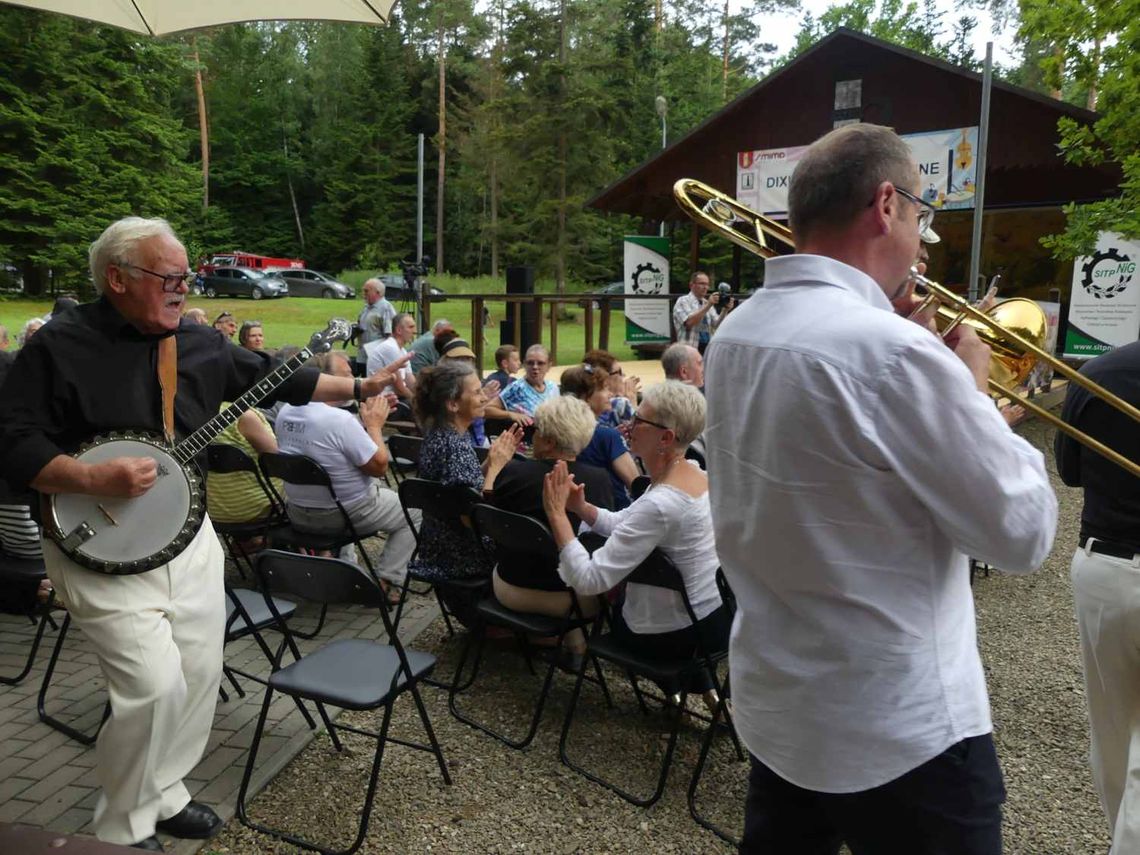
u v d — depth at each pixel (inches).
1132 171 289.0
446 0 1606.8
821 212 52.3
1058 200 449.7
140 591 87.7
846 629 50.3
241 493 166.7
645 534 101.7
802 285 51.8
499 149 1162.0
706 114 1438.2
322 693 96.3
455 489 131.0
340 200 1585.9
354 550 190.9
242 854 93.8
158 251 85.0
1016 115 419.5
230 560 190.7
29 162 972.6
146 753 87.0
